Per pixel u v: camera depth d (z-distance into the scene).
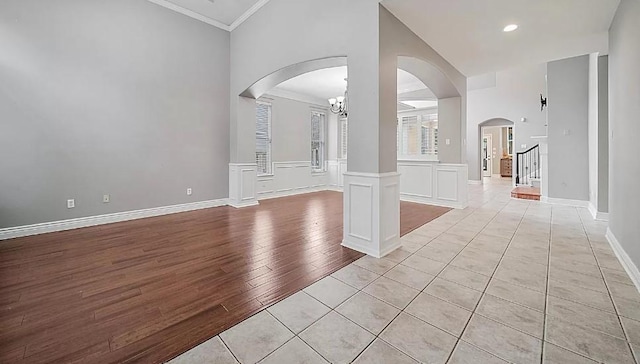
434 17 2.93
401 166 5.96
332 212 4.81
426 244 3.02
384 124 2.75
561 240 3.13
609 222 3.13
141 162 4.27
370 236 2.75
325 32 3.20
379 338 1.48
